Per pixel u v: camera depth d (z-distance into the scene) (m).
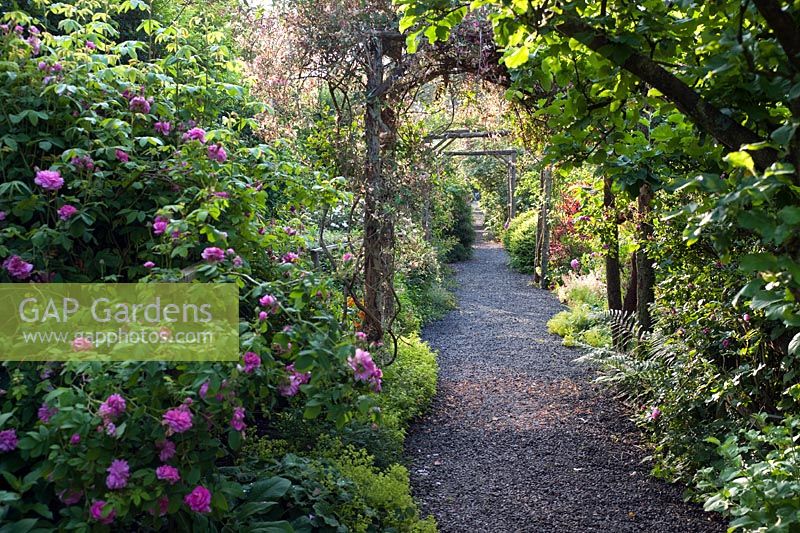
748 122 1.89
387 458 3.91
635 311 6.02
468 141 12.85
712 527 3.36
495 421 5.04
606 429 4.84
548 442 4.60
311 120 4.89
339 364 2.15
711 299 3.95
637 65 1.93
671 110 2.35
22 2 4.92
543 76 2.43
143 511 2.06
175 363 1.97
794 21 1.62
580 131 2.48
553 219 12.38
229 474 2.72
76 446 1.81
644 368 4.88
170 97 3.30
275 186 3.39
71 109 2.88
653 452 4.36
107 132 2.78
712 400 3.64
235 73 3.94
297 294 2.27
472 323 8.98
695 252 3.91
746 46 1.67
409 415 4.84
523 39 2.31
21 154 2.69
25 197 2.61
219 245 2.44
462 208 16.50
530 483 3.93
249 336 2.02
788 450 2.20
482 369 6.59
